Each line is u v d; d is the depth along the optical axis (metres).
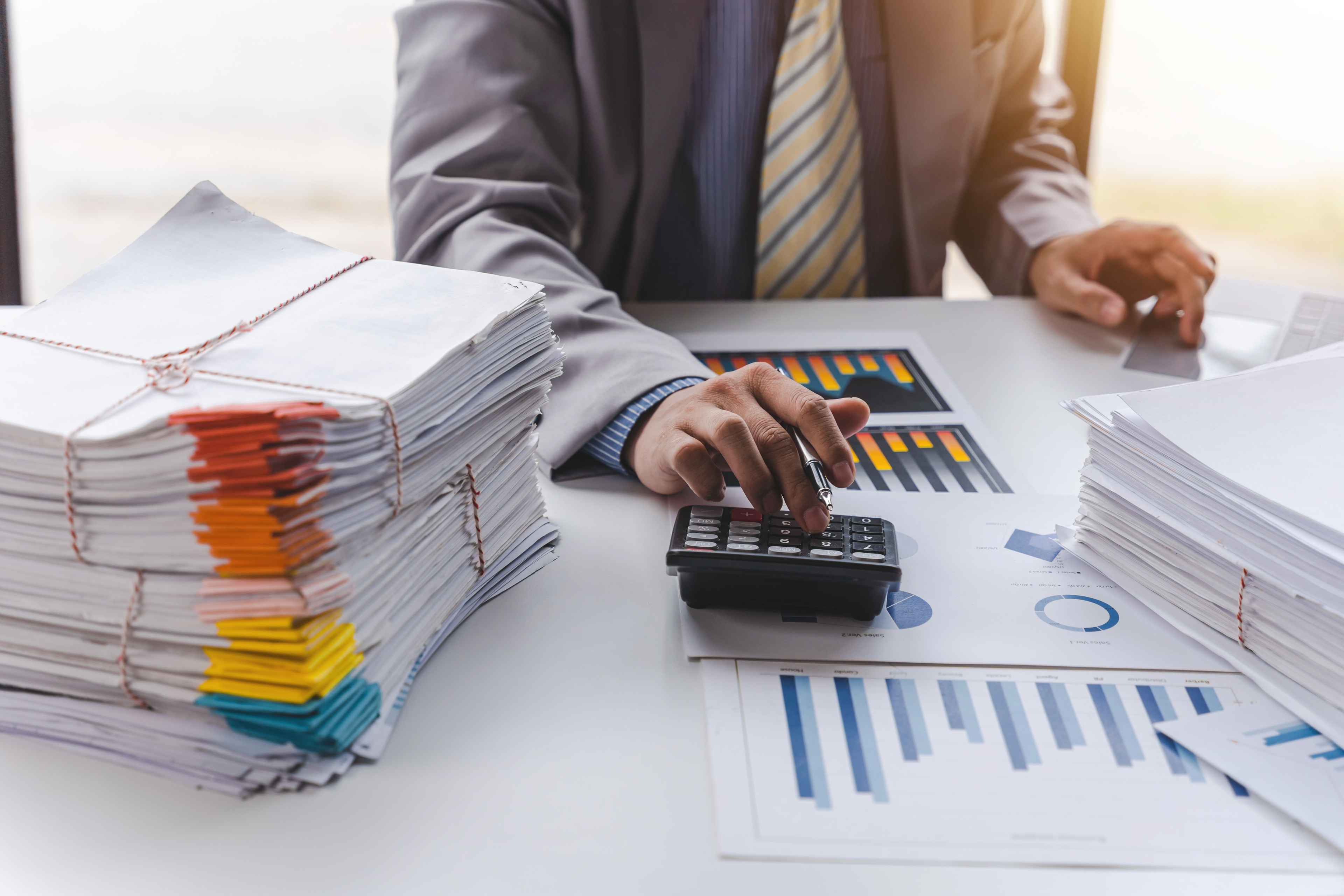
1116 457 0.58
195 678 0.43
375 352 0.47
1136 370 0.90
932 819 0.41
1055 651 0.52
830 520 0.57
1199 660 0.51
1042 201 1.17
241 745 0.43
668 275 1.20
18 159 1.06
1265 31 3.13
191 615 0.42
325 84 3.22
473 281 0.56
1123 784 0.43
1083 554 0.60
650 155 1.04
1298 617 0.48
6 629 0.46
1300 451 0.53
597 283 0.87
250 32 3.48
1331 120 3.23
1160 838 0.40
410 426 0.45
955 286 2.63
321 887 0.38
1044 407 0.82
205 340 0.47
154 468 0.40
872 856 0.39
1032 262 1.11
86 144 2.91
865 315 1.01
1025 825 0.41
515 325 0.54
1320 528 0.47
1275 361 0.89
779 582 0.53
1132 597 0.56
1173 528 0.53
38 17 3.44
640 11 0.99
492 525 0.56
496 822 0.41
